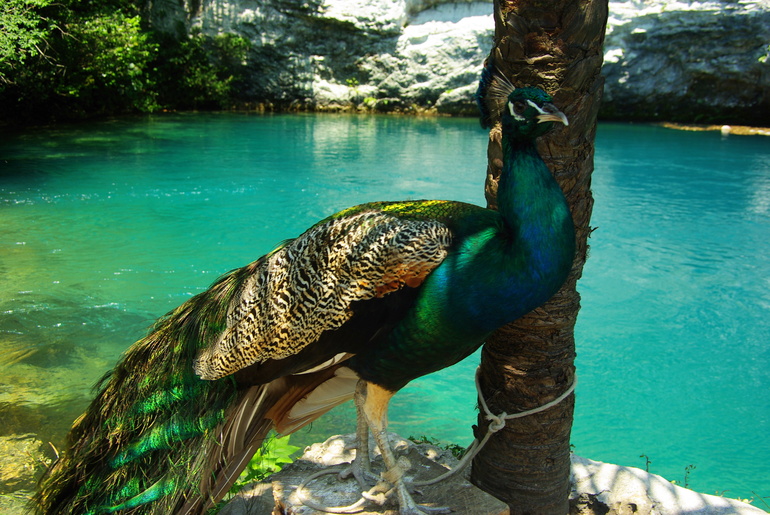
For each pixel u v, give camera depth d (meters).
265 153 18.75
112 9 24.55
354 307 2.92
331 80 28.78
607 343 7.90
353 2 27.30
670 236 11.92
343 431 5.93
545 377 3.56
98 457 3.39
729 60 24.11
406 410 6.40
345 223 3.05
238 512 3.89
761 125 24.56
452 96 27.94
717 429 6.12
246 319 3.14
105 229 11.57
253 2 27.66
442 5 28.31
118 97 25.38
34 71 20.92
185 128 22.94
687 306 8.95
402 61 28.00
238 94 29.25
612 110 26.70
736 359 7.50
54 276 9.31
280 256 3.20
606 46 25.53
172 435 3.22
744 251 11.15
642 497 4.03
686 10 24.00
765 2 22.98
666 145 20.88
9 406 5.91
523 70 3.24
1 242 10.71
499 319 2.88
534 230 2.80
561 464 3.74
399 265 2.87
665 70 25.42
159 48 27.09
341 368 3.29
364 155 18.75
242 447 3.23
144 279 9.33
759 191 15.19
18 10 18.64
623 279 9.89
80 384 6.39
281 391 3.30
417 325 2.90
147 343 3.59
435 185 15.13
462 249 2.86
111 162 16.91
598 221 12.85
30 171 15.60
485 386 3.80
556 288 2.87
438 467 3.88
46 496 3.38
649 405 6.54
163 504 3.12
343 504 3.51
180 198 13.72
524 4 3.16
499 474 3.78
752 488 5.22
